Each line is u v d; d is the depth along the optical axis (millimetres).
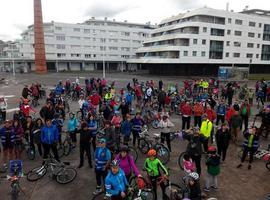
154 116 16484
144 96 22297
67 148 11727
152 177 7508
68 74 70750
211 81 31094
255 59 74625
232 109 14070
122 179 6445
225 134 10680
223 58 69062
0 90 34969
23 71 81250
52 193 8500
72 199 8172
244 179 9562
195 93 24656
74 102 25344
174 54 64938
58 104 15906
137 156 11023
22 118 11891
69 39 87500
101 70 91562
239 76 47438
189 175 7164
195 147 9016
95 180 9367
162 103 20141
